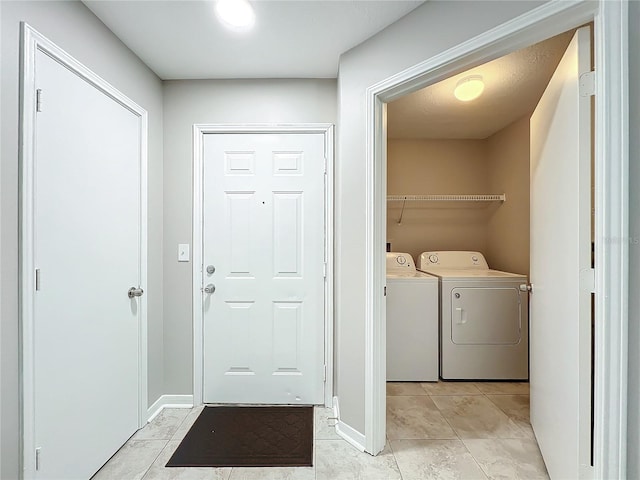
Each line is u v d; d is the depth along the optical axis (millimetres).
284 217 2135
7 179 1098
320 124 2098
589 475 1122
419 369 2535
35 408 1188
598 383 968
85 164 1443
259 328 2146
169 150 2131
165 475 1487
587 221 1150
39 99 1202
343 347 1795
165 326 2139
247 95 2117
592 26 1292
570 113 1228
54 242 1272
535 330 1708
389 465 1550
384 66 1585
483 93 2293
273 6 1440
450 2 1328
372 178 1628
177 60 1892
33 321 1177
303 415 2010
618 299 913
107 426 1582
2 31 1075
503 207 3023
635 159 891
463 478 1468
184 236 2131
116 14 1494
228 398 2152
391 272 2895
